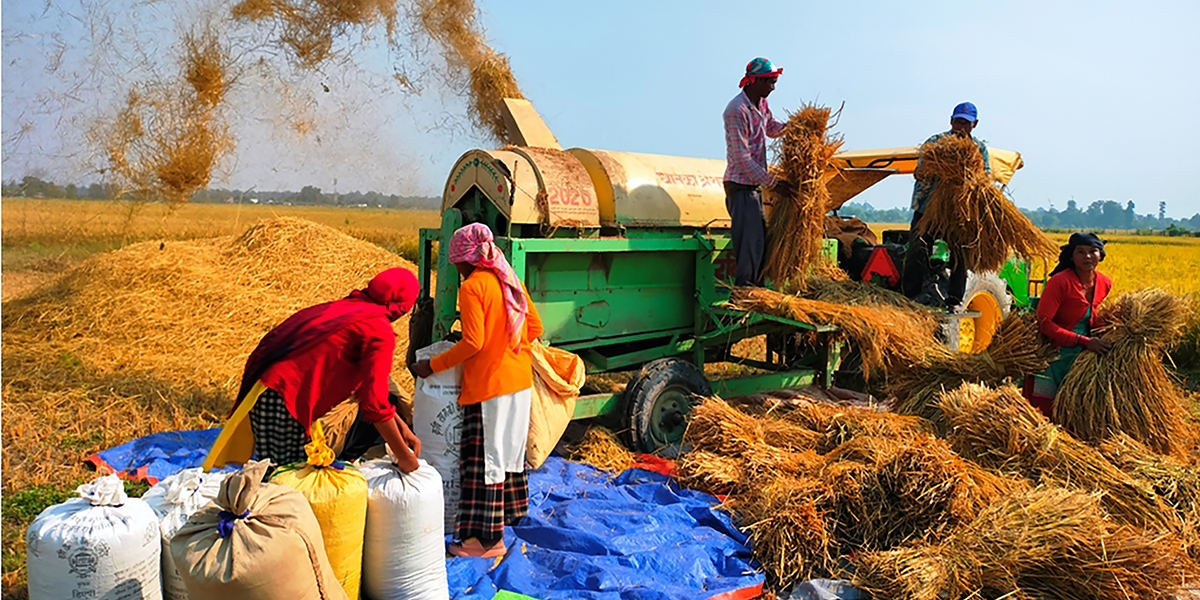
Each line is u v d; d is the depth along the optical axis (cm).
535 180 514
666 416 540
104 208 1370
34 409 562
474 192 535
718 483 440
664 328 598
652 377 529
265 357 308
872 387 716
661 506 411
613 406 539
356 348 309
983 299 758
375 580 286
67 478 449
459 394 368
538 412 395
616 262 554
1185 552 371
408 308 334
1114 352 486
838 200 827
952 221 609
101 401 591
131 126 567
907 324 571
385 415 296
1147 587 328
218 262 1006
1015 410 458
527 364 370
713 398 521
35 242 1212
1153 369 483
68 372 657
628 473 470
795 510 373
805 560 362
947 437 475
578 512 402
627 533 379
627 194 557
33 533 238
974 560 338
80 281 866
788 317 536
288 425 316
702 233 607
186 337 792
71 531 236
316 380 309
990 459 448
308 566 240
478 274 354
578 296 537
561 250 505
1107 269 2262
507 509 379
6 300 841
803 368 667
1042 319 511
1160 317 480
